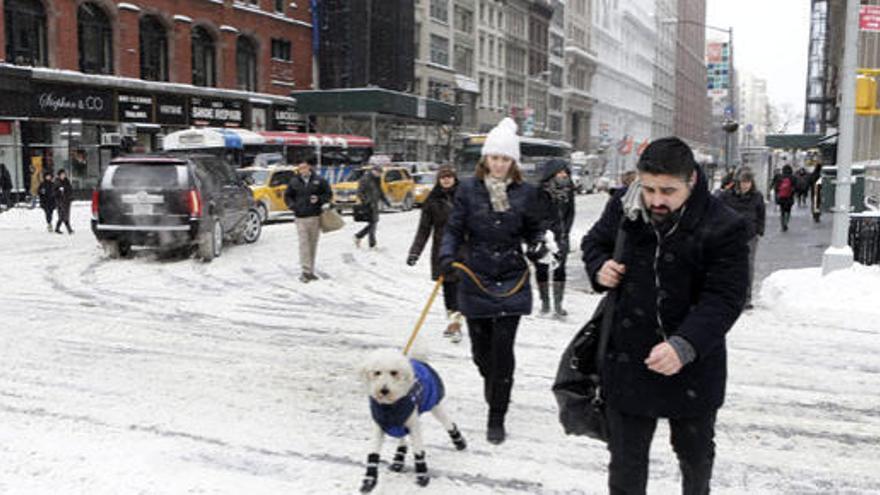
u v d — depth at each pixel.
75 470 4.52
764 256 16.02
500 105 72.00
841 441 5.27
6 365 6.86
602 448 5.02
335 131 48.44
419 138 56.50
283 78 45.66
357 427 5.34
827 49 62.12
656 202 2.90
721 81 106.06
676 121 153.62
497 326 5.01
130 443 4.96
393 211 30.98
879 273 11.14
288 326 8.80
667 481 4.48
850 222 14.20
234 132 29.84
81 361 7.03
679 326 2.98
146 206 14.01
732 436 5.32
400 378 4.08
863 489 4.46
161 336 8.15
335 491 4.28
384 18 50.06
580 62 94.94
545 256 4.93
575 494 4.30
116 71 34.47
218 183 15.94
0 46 29.30
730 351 7.78
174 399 5.92
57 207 20.42
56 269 13.26
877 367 7.21
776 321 9.34
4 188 27.44
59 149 31.38
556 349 7.81
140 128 35.28
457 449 4.95
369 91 44.44
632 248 3.07
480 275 5.00
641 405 3.06
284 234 20.83
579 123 95.31
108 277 12.42
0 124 29.06
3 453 4.77
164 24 37.22
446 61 60.81
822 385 6.61
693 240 2.92
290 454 4.82
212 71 40.72
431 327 8.81
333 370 6.85
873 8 11.52
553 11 83.88
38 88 30.47
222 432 5.20
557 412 5.77
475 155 41.22
